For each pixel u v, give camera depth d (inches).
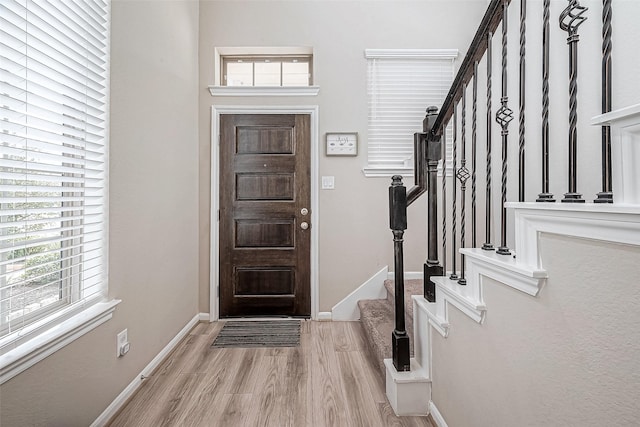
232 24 111.3
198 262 111.0
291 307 113.0
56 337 45.8
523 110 39.2
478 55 50.2
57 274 51.8
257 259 112.6
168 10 86.4
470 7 112.6
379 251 112.5
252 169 112.5
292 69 118.0
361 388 69.9
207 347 90.5
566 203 29.7
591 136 75.6
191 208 104.3
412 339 76.0
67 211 53.5
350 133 111.3
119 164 63.4
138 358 70.6
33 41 44.6
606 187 27.5
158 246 80.6
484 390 43.2
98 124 58.4
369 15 112.0
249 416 60.7
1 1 40.6
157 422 59.1
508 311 38.0
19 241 43.3
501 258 39.9
